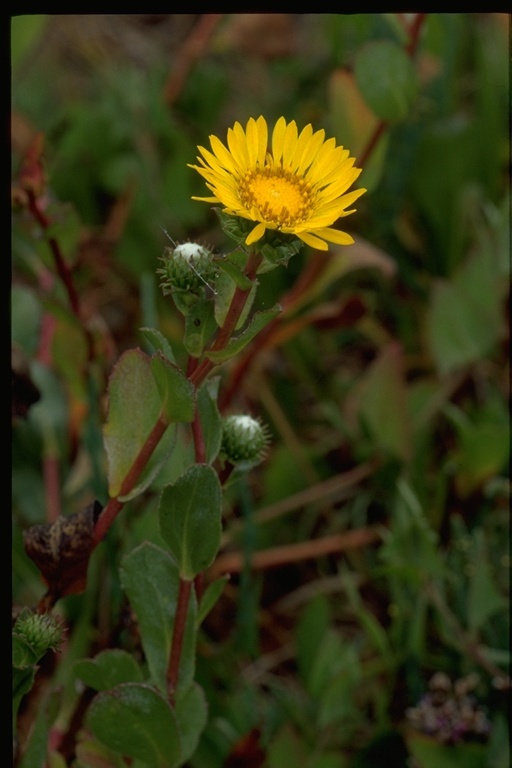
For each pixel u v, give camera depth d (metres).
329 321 0.85
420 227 0.99
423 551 0.81
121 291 0.99
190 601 0.69
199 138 1.08
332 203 0.65
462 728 0.79
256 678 0.84
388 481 0.88
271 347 0.86
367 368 0.97
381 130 0.82
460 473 0.86
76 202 1.01
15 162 0.93
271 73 1.16
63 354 0.82
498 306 0.90
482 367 0.92
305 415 0.93
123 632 0.74
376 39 0.91
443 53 0.98
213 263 0.66
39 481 0.84
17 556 0.77
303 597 0.86
